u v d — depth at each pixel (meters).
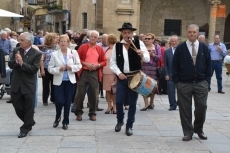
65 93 7.69
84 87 8.43
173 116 9.41
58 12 31.16
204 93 7.01
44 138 7.06
